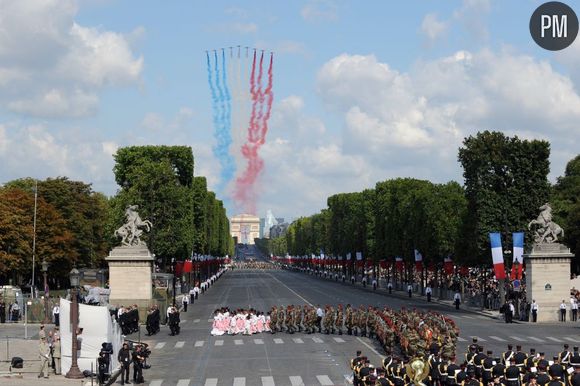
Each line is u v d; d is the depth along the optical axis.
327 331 104.62
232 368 75.00
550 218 120.00
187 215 171.75
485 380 56.72
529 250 132.00
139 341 90.75
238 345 92.81
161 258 165.25
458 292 143.88
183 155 173.25
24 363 77.62
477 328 106.19
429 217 166.88
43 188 185.12
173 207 153.38
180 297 162.75
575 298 119.31
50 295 148.62
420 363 55.22
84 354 71.12
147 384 67.38
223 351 87.50
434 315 82.69
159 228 152.62
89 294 122.50
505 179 138.88
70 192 191.38
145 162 156.88
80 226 188.25
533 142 138.12
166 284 135.38
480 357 57.47
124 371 70.12
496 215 137.62
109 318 72.25
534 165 138.12
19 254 153.50
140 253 118.81
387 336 80.56
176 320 104.44
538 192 138.00
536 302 116.94
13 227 149.25
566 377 54.12
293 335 102.62
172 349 90.06
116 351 75.19
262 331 106.25
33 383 66.12
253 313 105.38
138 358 67.94
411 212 184.50
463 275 170.88
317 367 74.50
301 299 168.75
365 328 98.94
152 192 152.25
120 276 118.56
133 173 153.62
